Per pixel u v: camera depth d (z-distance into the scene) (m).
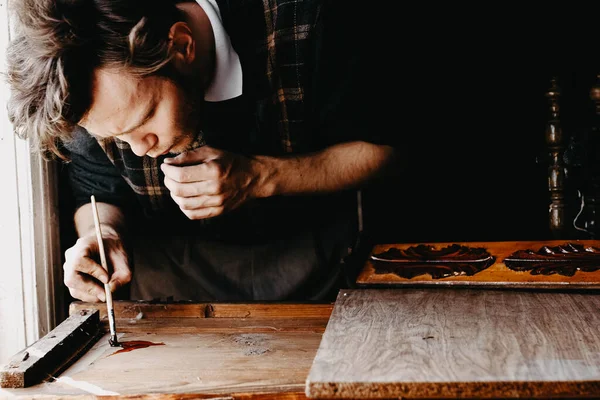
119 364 1.07
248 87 1.57
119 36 1.02
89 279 1.31
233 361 1.06
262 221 1.91
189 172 1.28
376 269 1.32
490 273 1.26
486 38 2.40
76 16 1.00
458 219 2.47
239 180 1.35
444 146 2.29
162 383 0.98
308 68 1.54
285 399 0.92
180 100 1.16
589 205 1.91
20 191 1.51
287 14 1.51
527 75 2.42
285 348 1.11
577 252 1.33
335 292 1.92
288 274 1.92
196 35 1.32
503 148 2.46
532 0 2.37
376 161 1.55
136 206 1.83
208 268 1.95
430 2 2.06
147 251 1.94
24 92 1.06
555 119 1.87
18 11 1.05
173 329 1.23
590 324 0.93
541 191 2.46
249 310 1.29
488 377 0.74
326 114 1.57
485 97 2.44
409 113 1.64
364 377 0.75
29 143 1.50
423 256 1.38
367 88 1.54
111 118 1.09
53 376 1.02
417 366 0.78
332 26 1.52
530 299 1.09
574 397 0.72
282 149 1.69
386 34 1.61
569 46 2.39
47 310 1.58
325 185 1.50
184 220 1.96
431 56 1.96
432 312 1.02
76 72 1.01
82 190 1.74
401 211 2.36
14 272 1.52
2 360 1.55
